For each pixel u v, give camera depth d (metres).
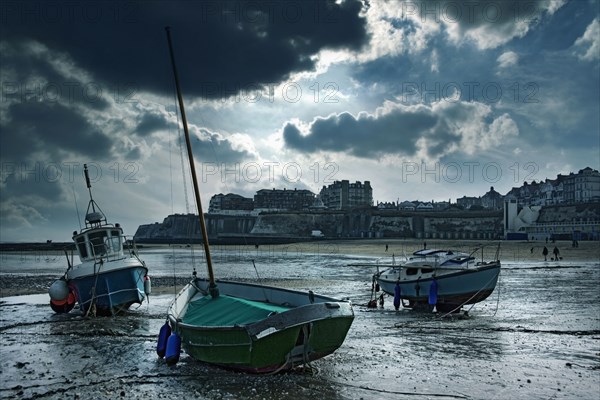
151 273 54.25
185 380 13.21
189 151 20.50
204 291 18.70
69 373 14.11
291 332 12.55
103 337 19.72
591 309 25.02
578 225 137.38
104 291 25.16
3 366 14.99
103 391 12.27
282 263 72.81
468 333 19.23
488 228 189.75
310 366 13.41
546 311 24.45
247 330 12.41
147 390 12.35
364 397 11.49
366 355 15.55
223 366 13.63
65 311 26.52
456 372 13.50
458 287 25.25
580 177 198.38
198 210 19.19
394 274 28.34
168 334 16.03
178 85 21.52
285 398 11.47
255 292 17.39
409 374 13.32
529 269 53.12
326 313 12.93
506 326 20.56
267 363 12.82
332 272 53.56
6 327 22.20
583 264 60.94
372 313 25.42
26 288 39.50
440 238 180.38
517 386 12.20
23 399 11.70
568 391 11.79
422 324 21.56
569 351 15.90
